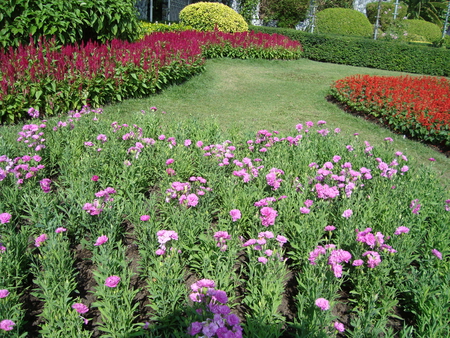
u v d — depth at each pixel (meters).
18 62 6.34
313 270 2.75
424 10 36.56
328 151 5.20
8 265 2.58
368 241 2.82
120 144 4.67
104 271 2.55
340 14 21.48
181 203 3.32
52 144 4.70
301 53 16.69
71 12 7.60
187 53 9.90
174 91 8.88
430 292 2.64
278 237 2.86
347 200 3.67
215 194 3.86
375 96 8.20
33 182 3.79
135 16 9.27
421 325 2.50
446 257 3.29
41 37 7.31
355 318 2.56
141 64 8.13
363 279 2.79
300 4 21.86
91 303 2.57
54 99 6.33
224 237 2.79
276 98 9.41
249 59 13.87
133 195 3.63
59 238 2.79
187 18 17.22
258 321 2.28
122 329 2.28
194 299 2.22
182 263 2.91
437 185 4.66
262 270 2.72
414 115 7.27
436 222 3.76
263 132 5.06
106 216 3.12
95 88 6.95
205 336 1.95
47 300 2.32
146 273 2.91
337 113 8.51
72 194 3.44
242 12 22.00
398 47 16.27
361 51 16.67
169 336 2.35
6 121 5.93
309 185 4.12
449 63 15.84
